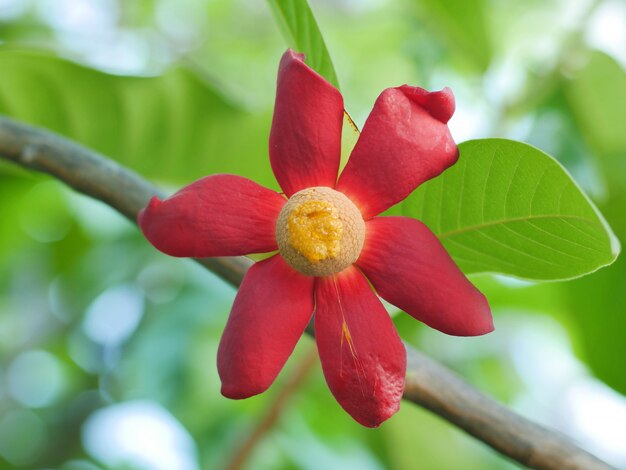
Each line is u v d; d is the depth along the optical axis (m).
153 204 0.29
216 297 0.57
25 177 0.52
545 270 0.33
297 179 0.30
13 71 0.40
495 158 0.31
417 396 0.32
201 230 0.30
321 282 0.30
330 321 0.30
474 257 0.33
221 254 0.30
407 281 0.30
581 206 0.30
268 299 0.30
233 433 0.55
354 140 0.33
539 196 0.31
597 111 0.47
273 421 0.46
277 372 0.29
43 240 0.59
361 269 0.30
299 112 0.30
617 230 0.45
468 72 0.52
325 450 0.59
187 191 0.30
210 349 0.56
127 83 0.40
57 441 0.67
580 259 0.32
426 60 0.60
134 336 0.58
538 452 0.32
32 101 0.40
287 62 0.30
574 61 0.47
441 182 0.32
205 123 0.41
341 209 0.30
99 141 0.41
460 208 0.33
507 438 0.32
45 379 0.69
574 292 0.45
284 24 0.33
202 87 0.40
